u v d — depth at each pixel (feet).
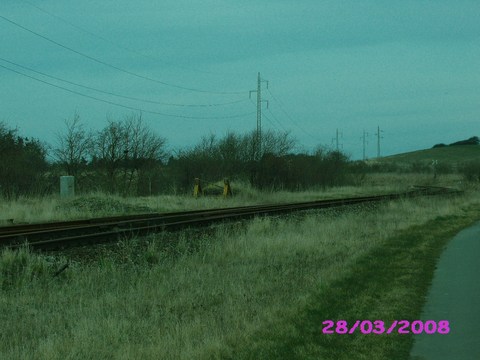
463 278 37.06
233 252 46.42
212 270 38.88
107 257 41.34
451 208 99.50
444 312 28.48
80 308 27.63
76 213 76.84
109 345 22.99
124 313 27.48
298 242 51.08
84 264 39.47
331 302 30.17
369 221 74.95
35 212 77.10
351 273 37.91
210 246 47.78
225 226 60.59
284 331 24.89
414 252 48.14
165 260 41.50
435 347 23.07
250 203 111.96
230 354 21.98
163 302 29.84
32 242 44.27
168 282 33.88
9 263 36.83
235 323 25.79
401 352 22.48
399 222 74.90
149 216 74.08
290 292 31.99
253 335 24.34
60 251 43.57
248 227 60.23
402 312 28.37
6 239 46.83
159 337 23.75
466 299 31.24
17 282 32.76
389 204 97.76
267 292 32.09
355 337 24.20
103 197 92.43
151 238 51.62
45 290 31.60
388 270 39.50
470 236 61.57
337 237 56.70
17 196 99.71
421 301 30.76
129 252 43.29
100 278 34.55
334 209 92.58
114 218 68.95
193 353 21.77
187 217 72.95
